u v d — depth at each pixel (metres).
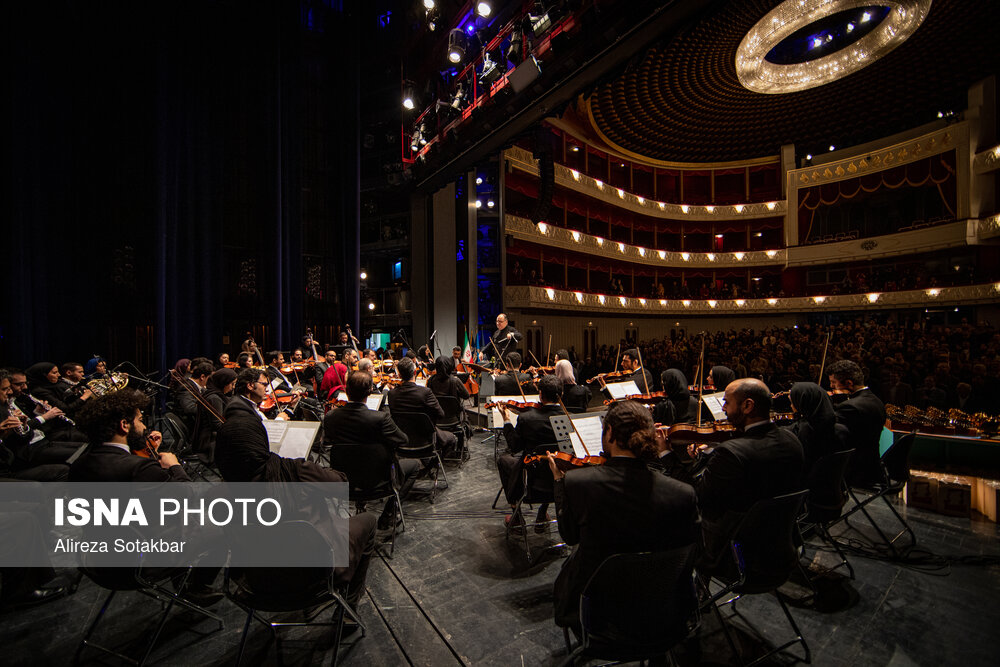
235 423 2.41
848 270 22.53
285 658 2.24
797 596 2.74
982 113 16.97
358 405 3.23
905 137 20.03
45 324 7.25
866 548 3.31
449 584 2.89
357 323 11.64
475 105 8.74
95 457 2.06
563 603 1.83
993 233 16.83
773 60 17.31
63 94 7.50
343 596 2.17
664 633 1.66
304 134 11.29
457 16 9.22
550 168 10.24
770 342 17.70
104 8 7.97
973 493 3.93
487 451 6.09
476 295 14.52
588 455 2.57
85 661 2.23
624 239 24.61
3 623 2.53
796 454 2.22
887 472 3.24
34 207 7.13
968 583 2.84
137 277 8.33
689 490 1.72
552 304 17.64
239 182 9.86
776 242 24.73
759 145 22.52
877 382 8.88
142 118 8.34
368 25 14.74
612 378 5.41
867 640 2.32
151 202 8.34
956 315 18.73
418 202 12.53
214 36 9.38
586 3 6.40
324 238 11.53
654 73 15.28
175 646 2.34
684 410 4.21
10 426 3.38
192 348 8.86
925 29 13.33
